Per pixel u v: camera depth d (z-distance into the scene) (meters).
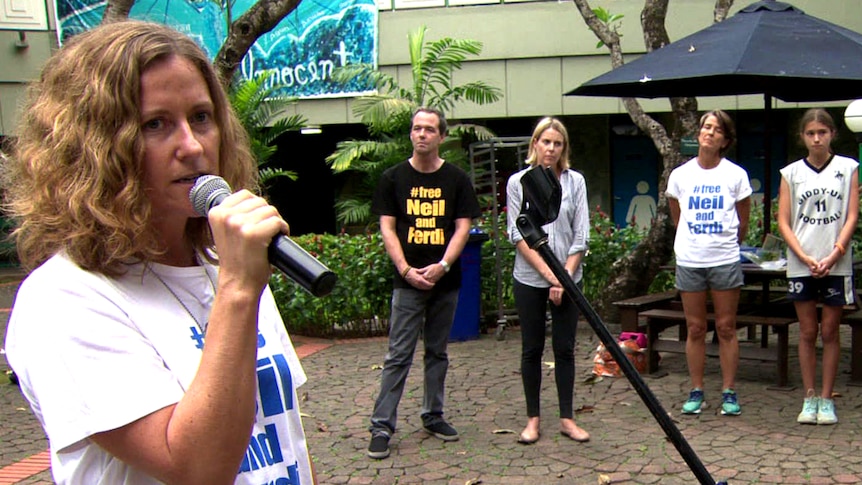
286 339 1.68
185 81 1.35
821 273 4.94
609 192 14.45
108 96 1.27
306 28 13.05
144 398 1.22
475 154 8.30
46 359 1.22
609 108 12.73
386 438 4.67
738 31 5.89
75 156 1.29
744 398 5.69
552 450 4.71
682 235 5.28
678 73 5.60
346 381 6.39
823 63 5.27
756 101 12.34
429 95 12.84
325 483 4.31
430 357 4.93
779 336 5.92
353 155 9.66
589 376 6.30
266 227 1.18
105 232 1.29
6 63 13.15
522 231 1.91
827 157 5.00
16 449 5.06
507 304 8.58
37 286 1.29
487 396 5.89
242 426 1.17
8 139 1.46
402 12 12.92
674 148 8.34
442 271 4.66
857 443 4.68
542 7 12.67
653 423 5.16
